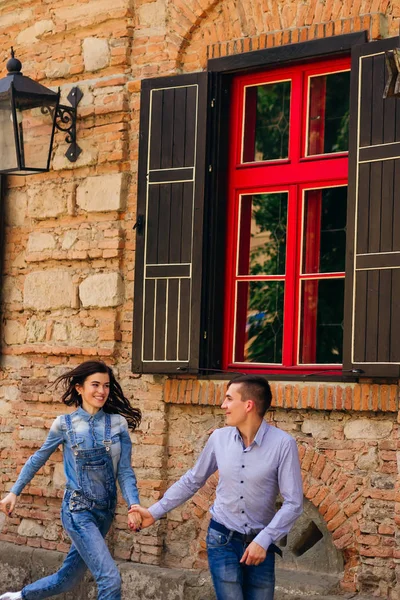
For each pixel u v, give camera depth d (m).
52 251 10.05
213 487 8.83
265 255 8.95
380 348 7.79
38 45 10.41
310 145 8.77
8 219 10.53
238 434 6.39
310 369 8.53
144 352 9.05
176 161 9.04
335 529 8.12
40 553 9.70
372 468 8.01
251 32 8.96
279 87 8.98
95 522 7.07
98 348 9.56
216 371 8.85
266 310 8.90
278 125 8.96
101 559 6.84
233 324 8.98
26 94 9.17
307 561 8.39
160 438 9.09
